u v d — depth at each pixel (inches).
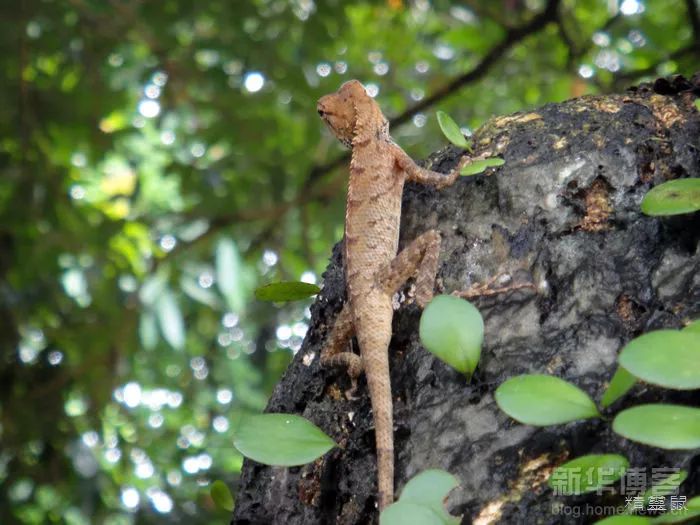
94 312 404.2
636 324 129.3
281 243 428.8
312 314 167.5
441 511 111.2
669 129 149.6
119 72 426.0
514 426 124.9
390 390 139.5
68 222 410.9
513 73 443.8
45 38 387.5
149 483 410.9
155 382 430.6
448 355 123.7
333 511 137.6
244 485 151.4
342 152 445.1
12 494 370.3
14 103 391.2
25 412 380.8
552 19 380.5
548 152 151.9
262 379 437.7
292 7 418.9
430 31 479.8
